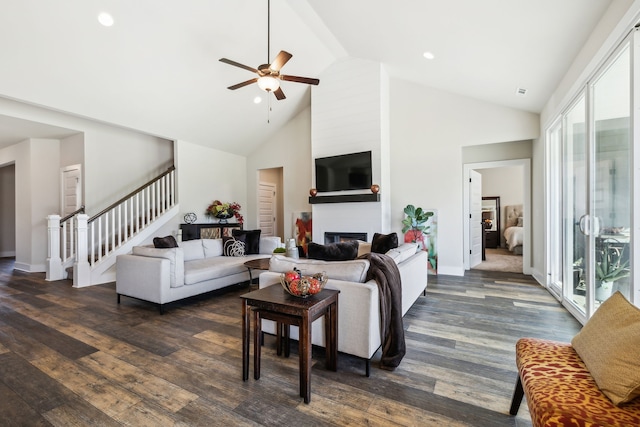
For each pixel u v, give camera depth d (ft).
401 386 6.50
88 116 15.16
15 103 15.46
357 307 6.98
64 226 17.57
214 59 15.58
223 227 22.54
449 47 11.93
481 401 5.97
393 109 19.29
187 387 6.47
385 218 18.66
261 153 25.13
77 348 8.32
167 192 20.04
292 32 15.71
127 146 20.61
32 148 19.86
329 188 19.56
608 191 8.29
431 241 18.19
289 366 7.36
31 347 8.40
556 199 14.14
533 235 17.54
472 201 20.36
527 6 7.89
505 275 17.66
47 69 12.42
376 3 10.69
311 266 7.98
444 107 17.90
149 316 10.94
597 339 4.54
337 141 19.45
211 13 13.35
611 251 8.15
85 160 18.62
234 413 5.63
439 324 10.05
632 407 3.65
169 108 17.30
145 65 14.32
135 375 6.95
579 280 10.70
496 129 16.61
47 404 5.91
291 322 6.24
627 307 4.54
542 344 5.37
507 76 12.65
